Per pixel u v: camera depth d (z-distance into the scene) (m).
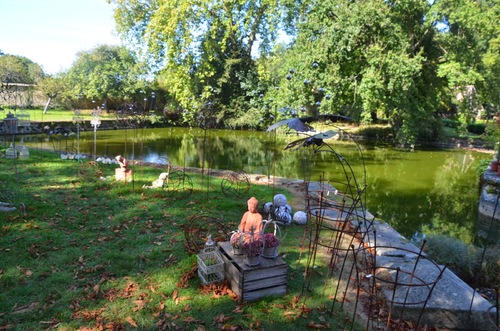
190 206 7.83
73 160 12.58
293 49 21.72
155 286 4.57
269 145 23.31
